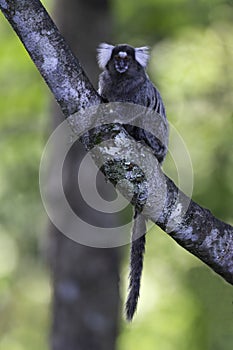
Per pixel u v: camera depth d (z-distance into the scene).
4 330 18.31
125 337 15.41
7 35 14.53
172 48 15.19
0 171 15.38
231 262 7.25
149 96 9.20
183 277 15.16
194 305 14.75
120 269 13.32
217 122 14.63
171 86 15.02
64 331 12.91
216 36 15.04
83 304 12.85
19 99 14.44
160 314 15.34
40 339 18.11
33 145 14.72
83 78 6.77
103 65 9.50
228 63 14.98
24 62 14.31
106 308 12.91
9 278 17.55
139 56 9.42
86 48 13.04
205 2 14.75
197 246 7.13
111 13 13.43
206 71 15.02
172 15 14.93
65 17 13.12
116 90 9.29
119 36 14.98
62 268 12.90
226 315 13.94
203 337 14.24
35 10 6.59
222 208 13.82
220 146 14.26
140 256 8.41
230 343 13.87
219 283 14.19
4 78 14.51
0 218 16.02
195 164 14.29
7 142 14.74
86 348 12.88
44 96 14.37
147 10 14.97
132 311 8.27
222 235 7.16
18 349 18.05
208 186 14.00
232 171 14.10
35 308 18.38
